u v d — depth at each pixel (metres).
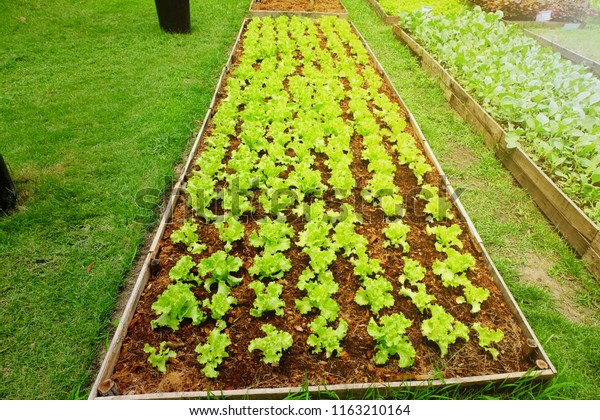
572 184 4.24
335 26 8.71
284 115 5.23
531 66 6.30
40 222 3.82
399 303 3.24
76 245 3.65
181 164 4.70
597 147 4.46
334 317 3.00
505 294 3.32
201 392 2.54
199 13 9.26
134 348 2.83
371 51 7.54
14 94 5.88
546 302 3.44
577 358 3.04
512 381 2.75
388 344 2.76
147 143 4.91
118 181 4.34
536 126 4.76
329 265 3.52
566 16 10.17
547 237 4.00
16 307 3.15
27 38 7.62
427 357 2.89
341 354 2.85
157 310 2.92
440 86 6.54
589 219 3.71
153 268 3.34
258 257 3.32
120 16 8.88
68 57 7.03
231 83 5.90
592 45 8.97
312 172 4.21
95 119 5.36
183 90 6.09
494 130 5.08
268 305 3.04
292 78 6.21
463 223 4.02
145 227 3.85
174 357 2.76
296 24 8.46
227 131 4.92
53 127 5.17
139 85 6.21
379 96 6.01
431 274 3.50
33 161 4.56
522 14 10.08
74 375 2.77
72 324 3.05
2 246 3.58
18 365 2.81
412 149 4.69
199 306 3.12
